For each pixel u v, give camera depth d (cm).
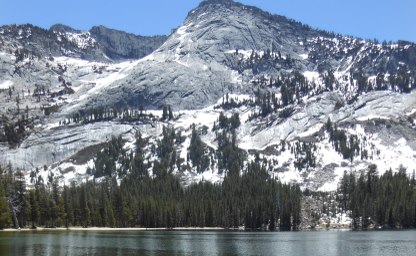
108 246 12488
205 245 13288
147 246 12719
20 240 13750
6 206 18100
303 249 12400
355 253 11506
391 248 12662
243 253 11431
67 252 10831
